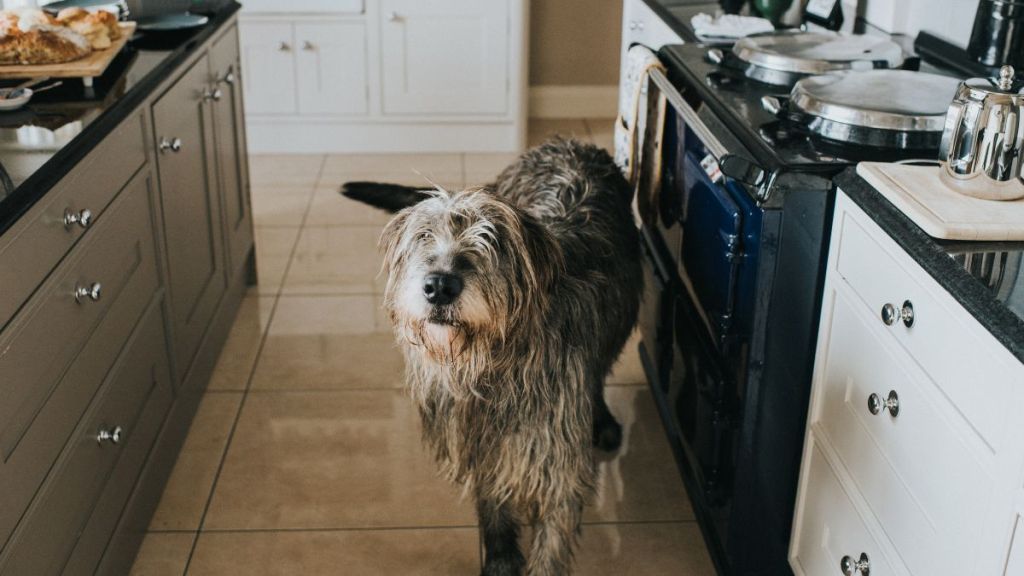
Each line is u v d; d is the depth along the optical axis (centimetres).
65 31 228
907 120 177
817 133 186
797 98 194
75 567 183
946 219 146
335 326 326
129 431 214
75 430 182
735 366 193
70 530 180
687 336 227
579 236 206
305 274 361
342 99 482
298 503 244
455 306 162
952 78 203
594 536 233
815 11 303
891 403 155
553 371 186
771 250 176
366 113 485
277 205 423
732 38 276
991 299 128
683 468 245
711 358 208
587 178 228
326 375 298
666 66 248
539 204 221
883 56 227
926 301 144
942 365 140
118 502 207
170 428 248
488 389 184
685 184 223
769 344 184
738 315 190
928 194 155
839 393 176
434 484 251
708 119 204
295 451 263
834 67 219
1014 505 123
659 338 257
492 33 474
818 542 188
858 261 166
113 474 204
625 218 235
